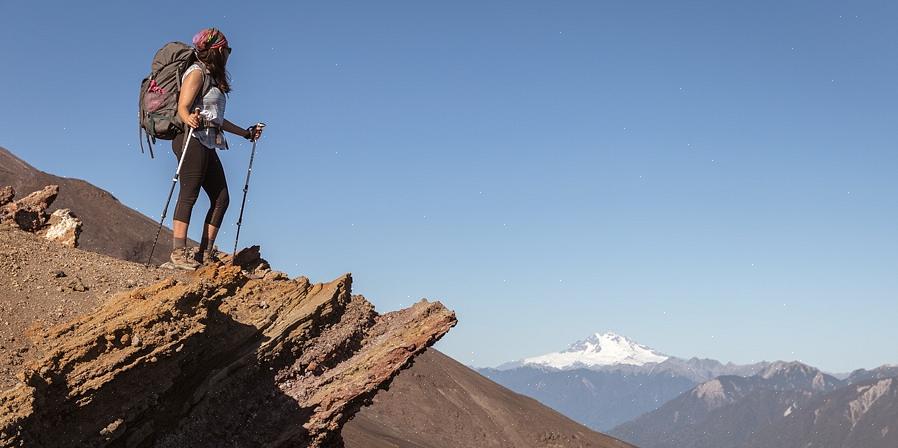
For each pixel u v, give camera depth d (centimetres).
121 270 1165
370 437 8431
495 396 13588
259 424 1170
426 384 12512
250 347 1181
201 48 1238
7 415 810
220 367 1140
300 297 1302
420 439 10650
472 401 12975
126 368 948
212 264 1266
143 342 970
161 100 1228
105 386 932
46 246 1179
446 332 1337
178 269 1235
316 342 1280
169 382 1007
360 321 1357
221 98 1247
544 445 12625
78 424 917
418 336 1314
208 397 1108
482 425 12225
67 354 920
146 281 1148
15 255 1113
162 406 1047
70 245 1259
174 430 1070
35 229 1270
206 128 1223
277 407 1202
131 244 9506
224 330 1148
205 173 1251
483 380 14362
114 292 1095
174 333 998
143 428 998
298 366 1247
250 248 1490
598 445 13662
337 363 1295
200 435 1092
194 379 1106
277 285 1302
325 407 1224
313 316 1272
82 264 1146
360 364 1275
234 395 1158
